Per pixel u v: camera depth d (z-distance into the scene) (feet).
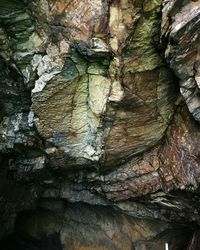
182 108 37.47
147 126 39.24
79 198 48.08
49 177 45.91
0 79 38.40
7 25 35.09
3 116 41.32
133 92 35.63
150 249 49.85
